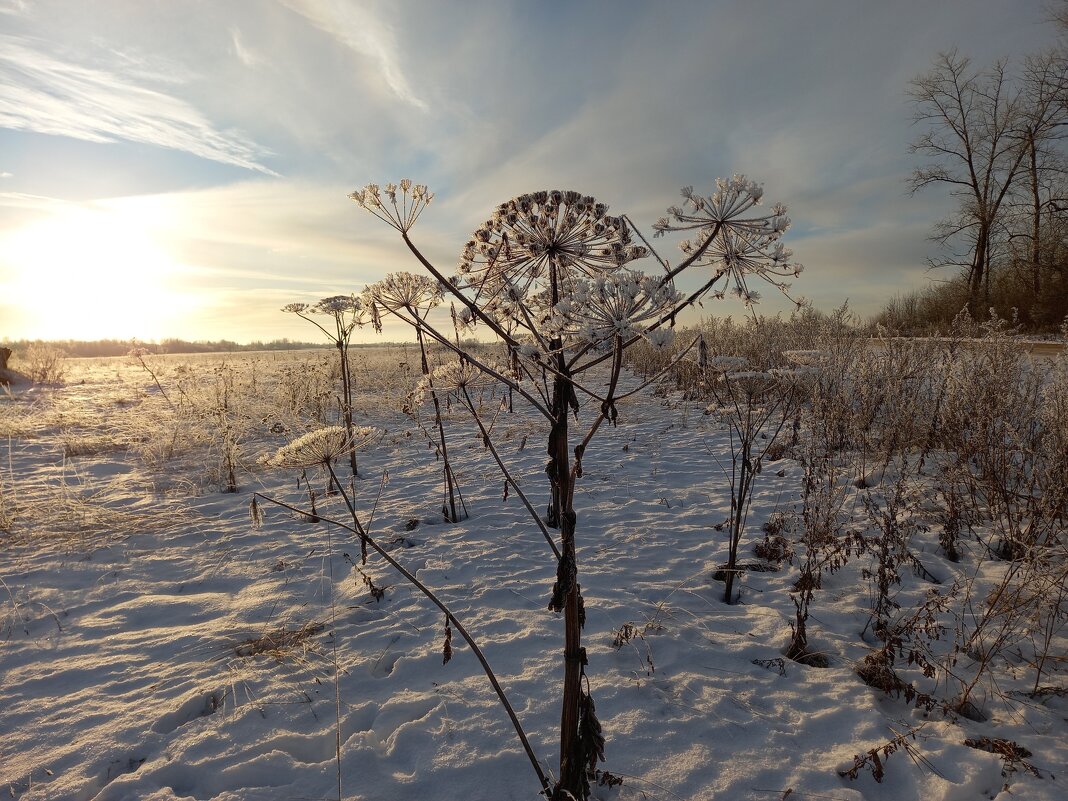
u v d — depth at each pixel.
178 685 2.98
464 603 3.86
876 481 6.06
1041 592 3.07
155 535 5.34
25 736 2.61
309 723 2.69
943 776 2.29
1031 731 2.51
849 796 2.19
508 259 1.94
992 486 4.59
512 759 2.41
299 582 4.27
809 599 3.20
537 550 4.79
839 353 8.48
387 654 3.26
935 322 25.05
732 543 3.95
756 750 2.46
